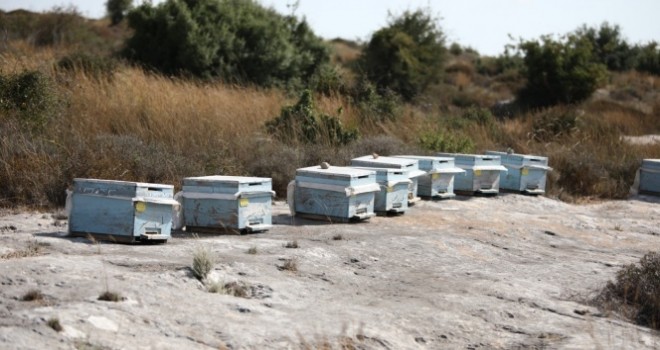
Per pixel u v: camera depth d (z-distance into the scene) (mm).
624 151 32188
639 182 27203
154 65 43719
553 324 11734
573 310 12570
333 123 27406
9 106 22688
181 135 24266
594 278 14773
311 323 10297
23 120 21844
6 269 10945
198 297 10695
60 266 11398
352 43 91125
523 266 15539
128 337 8805
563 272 15172
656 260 13891
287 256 13867
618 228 20984
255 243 14969
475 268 14922
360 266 14086
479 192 23469
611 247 18594
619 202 25719
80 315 9156
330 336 9805
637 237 20062
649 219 22859
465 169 23328
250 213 16125
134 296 10250
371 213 18547
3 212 17203
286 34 47375
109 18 72062
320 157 24062
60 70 29969
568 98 56812
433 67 57656
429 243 16281
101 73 30422
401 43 56156
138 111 25531
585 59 58562
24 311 9117
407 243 16047
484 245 17047
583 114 40625
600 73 57844
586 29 80688
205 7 45156
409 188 20719
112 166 19734
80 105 25516
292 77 45844
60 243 13773
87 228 14375
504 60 74500
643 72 74938
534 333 11250
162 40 44062
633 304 13203
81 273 11172
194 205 16016
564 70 57875
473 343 10625
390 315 11133
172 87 29469
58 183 18406
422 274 14062
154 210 14406
